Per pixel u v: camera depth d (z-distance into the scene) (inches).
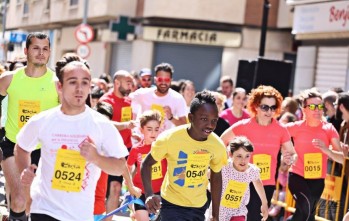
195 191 241.9
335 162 363.9
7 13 1121.4
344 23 741.3
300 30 824.9
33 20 1176.8
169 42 1050.7
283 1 1000.9
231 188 293.1
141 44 1067.3
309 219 342.6
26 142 191.9
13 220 258.2
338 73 771.4
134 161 309.4
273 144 312.0
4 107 335.6
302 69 833.5
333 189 364.8
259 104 309.3
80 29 832.3
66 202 186.1
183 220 241.0
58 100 270.4
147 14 1054.4
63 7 1192.8
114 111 389.1
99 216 256.4
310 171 338.3
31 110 268.2
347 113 358.3
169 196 243.6
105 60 1158.3
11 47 995.9
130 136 367.2
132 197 290.2
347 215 268.8
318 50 808.3
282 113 467.2
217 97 437.4
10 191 260.2
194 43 1034.1
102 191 298.2
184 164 239.5
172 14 1032.2
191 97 516.7
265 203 299.1
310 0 797.9
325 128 340.5
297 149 340.5
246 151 290.4
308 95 339.6
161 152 240.1
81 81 182.7
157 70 371.2
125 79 389.1
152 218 285.6
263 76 599.8
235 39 1014.4
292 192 344.5
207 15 1019.9
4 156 268.4
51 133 186.2
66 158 185.3
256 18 1011.3
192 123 236.2
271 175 312.8
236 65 1017.5
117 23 1085.1
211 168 246.1
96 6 1120.8
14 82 268.7
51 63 1296.8
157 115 309.3
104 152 189.2
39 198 189.0
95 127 186.7
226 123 416.2
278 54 1010.7
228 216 295.7
